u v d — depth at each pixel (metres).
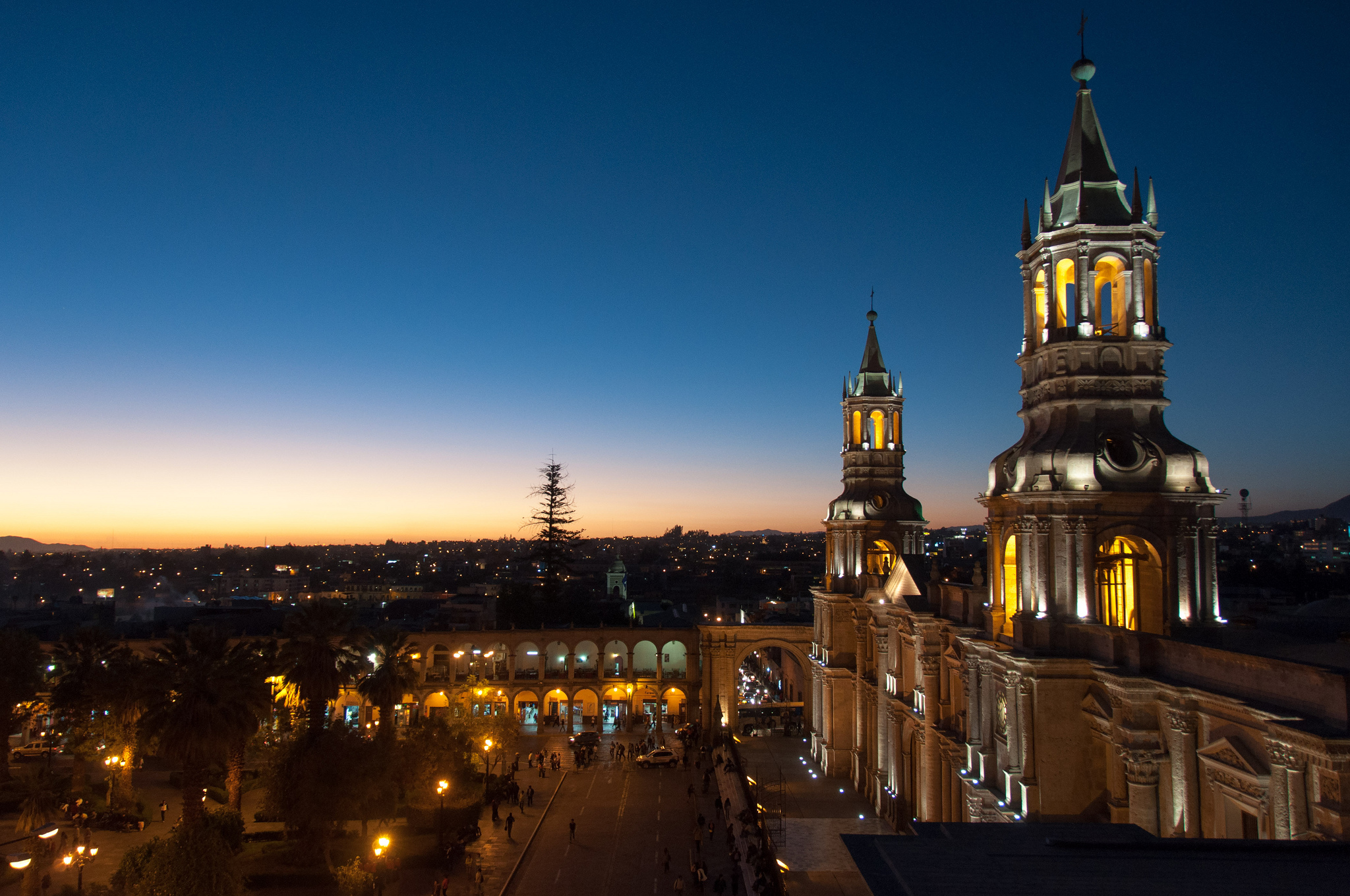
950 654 50.38
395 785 57.41
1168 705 31.33
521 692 98.00
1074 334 39.66
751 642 93.56
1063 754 36.41
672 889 50.72
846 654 78.12
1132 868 20.27
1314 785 24.17
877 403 80.50
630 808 68.38
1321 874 19.61
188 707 45.84
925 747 52.56
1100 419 39.25
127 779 61.84
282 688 63.81
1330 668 25.05
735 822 61.88
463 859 55.41
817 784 73.94
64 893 43.41
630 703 99.50
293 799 51.00
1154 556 38.75
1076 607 37.59
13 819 59.28
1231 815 28.86
